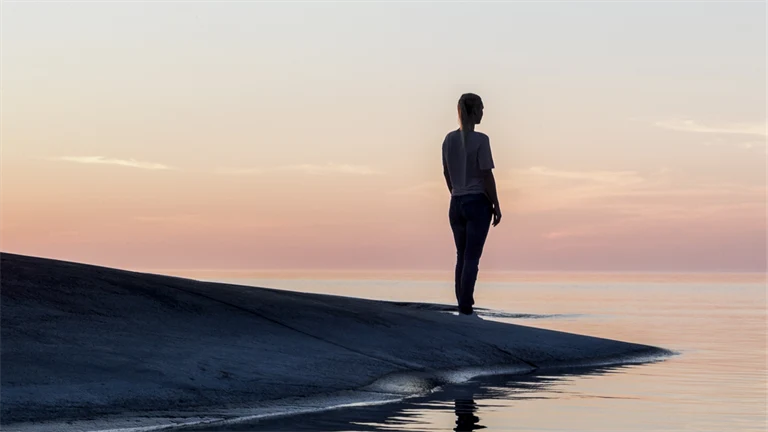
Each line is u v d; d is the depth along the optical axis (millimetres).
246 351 5359
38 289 5824
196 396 4453
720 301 21406
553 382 5680
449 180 8250
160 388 4465
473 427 4105
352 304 7137
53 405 4062
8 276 5961
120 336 5234
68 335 5090
